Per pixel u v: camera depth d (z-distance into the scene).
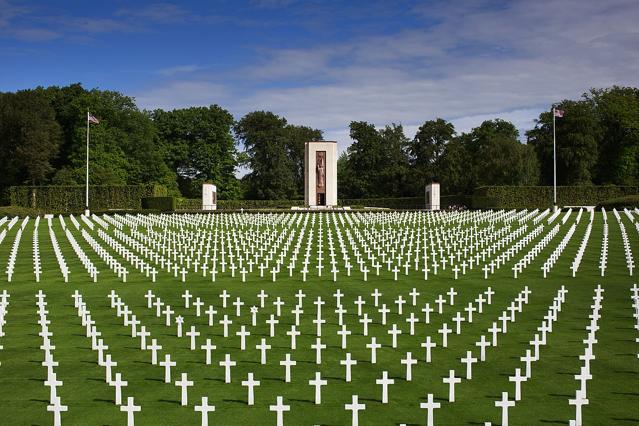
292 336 16.72
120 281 28.11
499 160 92.81
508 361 15.65
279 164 111.62
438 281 27.81
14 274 30.02
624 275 28.69
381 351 16.55
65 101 95.81
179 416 12.12
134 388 13.77
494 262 32.72
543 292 25.05
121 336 18.33
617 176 99.94
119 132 95.94
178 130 108.50
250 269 30.47
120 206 81.19
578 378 12.12
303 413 12.22
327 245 39.12
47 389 13.84
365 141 113.62
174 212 68.12
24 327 19.64
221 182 109.94
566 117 95.00
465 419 11.93
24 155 83.94
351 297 24.36
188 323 19.94
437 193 80.69
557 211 55.66
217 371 14.89
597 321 19.92
